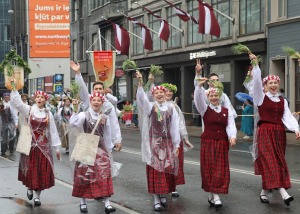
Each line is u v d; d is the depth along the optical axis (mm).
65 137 15211
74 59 49500
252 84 8008
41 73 40906
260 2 23875
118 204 8141
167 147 7727
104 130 7547
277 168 7754
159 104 7801
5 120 15656
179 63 30688
